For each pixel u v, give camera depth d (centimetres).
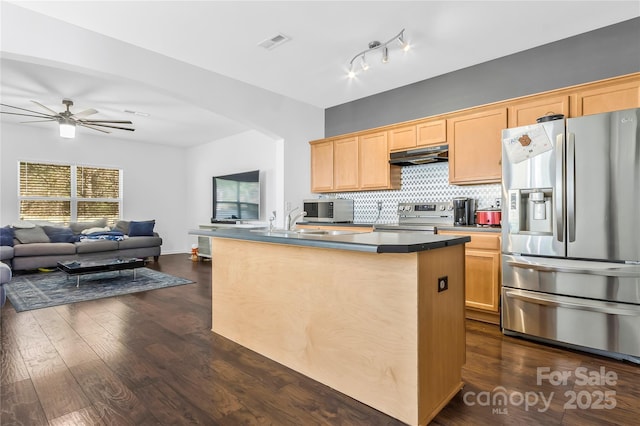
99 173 695
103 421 158
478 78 368
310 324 203
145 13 274
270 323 229
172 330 281
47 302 363
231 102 405
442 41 321
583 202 238
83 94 438
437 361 171
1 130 575
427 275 164
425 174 416
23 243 531
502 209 277
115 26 293
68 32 286
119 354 233
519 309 266
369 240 172
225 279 267
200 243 669
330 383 192
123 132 654
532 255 261
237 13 276
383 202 455
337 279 190
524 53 338
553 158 249
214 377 202
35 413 164
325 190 489
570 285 244
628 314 219
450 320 184
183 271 554
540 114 302
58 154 632
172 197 798
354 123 489
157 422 158
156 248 660
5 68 356
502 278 277
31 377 199
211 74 386
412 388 158
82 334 271
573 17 281
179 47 332
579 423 157
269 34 309
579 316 238
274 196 604
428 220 390
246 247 248
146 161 754
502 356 233
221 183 694
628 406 171
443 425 157
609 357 230
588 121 235
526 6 266
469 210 362
